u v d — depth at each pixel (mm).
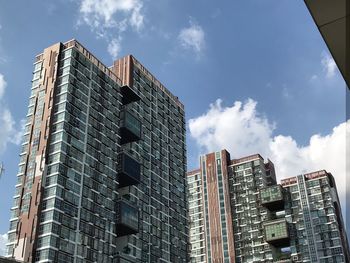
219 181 187250
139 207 120375
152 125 142250
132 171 118750
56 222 91812
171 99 161500
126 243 110812
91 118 113625
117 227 109188
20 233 92750
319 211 155500
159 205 130250
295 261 149000
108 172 111938
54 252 88875
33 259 88312
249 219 171750
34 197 95750
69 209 96125
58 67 115000
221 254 171500
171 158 146625
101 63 128500
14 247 91625
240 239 169875
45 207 94000
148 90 147250
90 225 99750
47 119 106312
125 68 141375
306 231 153375
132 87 138000
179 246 132750
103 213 104875
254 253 163500
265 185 178875
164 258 123438
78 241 95125
